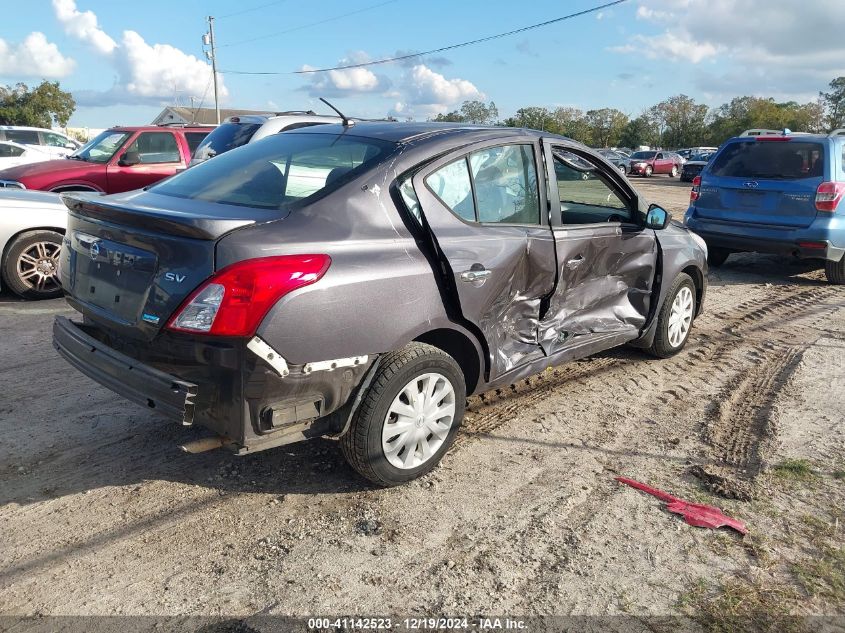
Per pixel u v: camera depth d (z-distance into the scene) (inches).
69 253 138.1
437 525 124.9
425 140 140.8
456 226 137.3
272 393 111.7
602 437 163.3
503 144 151.6
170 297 110.3
